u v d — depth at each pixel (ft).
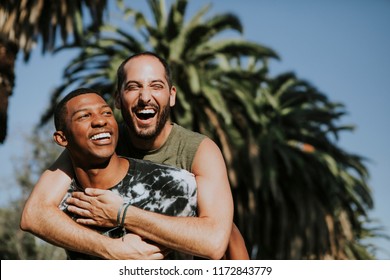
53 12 42.50
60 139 10.56
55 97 68.85
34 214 10.71
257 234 76.64
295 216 77.30
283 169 76.33
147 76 11.32
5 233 73.41
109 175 10.56
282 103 80.33
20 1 37.14
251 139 68.03
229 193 10.85
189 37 66.44
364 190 83.56
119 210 10.26
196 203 10.75
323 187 77.20
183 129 11.63
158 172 10.71
